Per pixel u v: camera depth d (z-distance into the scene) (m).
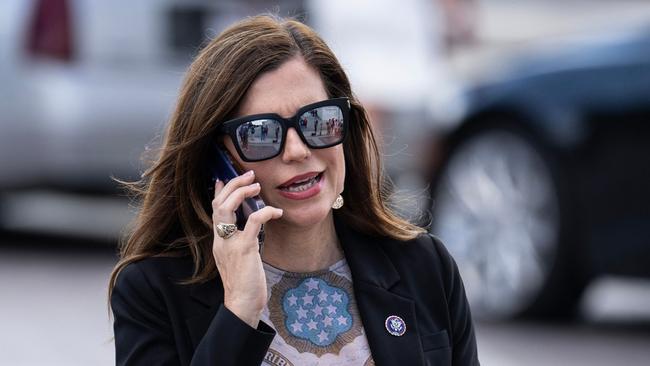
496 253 20.17
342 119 7.88
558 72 19.58
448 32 22.38
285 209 7.89
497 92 20.25
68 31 25.39
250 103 7.77
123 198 25.34
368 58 22.81
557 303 19.61
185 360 7.82
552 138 19.44
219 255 7.70
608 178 18.88
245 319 7.57
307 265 8.23
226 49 7.82
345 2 23.16
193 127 7.86
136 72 24.97
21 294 22.31
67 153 25.53
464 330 8.50
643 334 19.41
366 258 8.26
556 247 19.30
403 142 22.22
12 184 26.08
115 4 25.17
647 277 18.66
